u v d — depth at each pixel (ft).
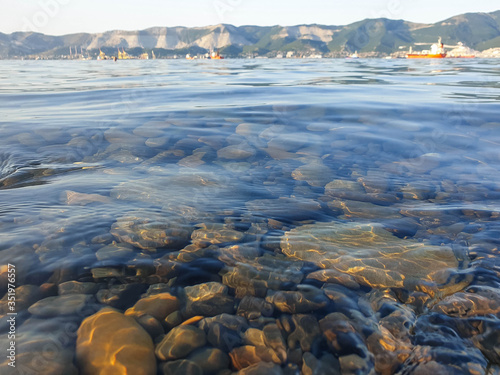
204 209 9.19
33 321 5.24
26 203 9.22
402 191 10.75
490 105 21.91
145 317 5.49
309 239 7.87
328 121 18.84
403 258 7.20
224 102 24.47
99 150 14.29
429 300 6.06
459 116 19.38
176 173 11.84
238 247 7.47
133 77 48.32
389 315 5.72
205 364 4.78
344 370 4.77
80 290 5.99
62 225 8.04
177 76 49.96
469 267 6.89
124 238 7.61
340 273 6.73
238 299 6.02
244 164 12.95
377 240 7.90
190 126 17.94
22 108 23.16
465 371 4.74
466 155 13.89
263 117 19.75
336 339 5.24
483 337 5.29
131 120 19.20
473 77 44.32
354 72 55.98
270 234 8.07
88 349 4.79
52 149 14.35
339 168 12.70
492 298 5.99
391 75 48.55
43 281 6.14
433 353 5.03
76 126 17.89
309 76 47.34
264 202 9.77
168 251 7.25
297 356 4.97
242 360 4.87
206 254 7.22
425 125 17.93
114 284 6.21
